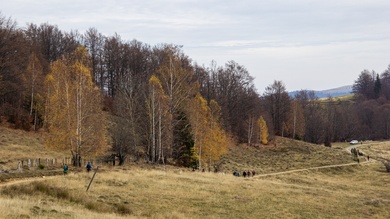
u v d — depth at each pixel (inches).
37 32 3937.0
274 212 1256.2
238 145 3841.0
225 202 1315.2
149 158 2308.1
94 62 3937.0
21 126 2741.1
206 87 3944.4
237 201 1344.7
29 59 2891.2
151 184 1453.0
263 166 2962.6
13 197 988.6
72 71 1811.0
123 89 2763.3
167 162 2427.4
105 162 2149.4
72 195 1123.9
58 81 1792.6
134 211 1085.8
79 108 1784.0
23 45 2869.1
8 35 2637.8
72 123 1771.7
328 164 3095.5
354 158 3528.5
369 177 2630.4
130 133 2206.0
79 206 1023.6
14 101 2913.4
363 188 2084.2
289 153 3705.7
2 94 2672.2
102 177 1455.5
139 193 1300.4
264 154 3627.0
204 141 2428.6
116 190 1299.2
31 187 1130.7
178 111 2364.7
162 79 2284.7
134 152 2396.7
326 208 1381.6
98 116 1872.5
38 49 3614.7
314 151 3907.5
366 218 1301.7
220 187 1539.1
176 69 2250.2
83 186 1286.9
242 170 2652.6
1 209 751.7
